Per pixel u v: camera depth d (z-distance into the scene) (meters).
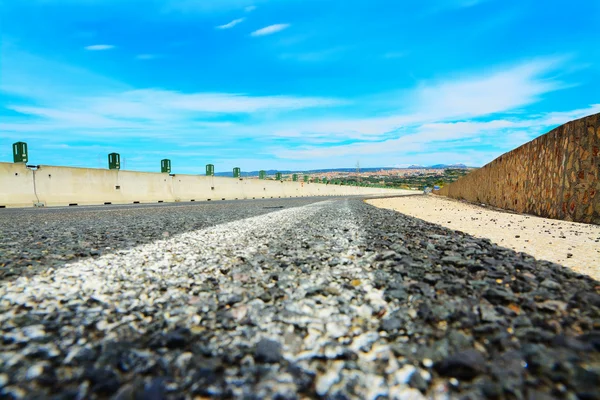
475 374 1.11
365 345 1.33
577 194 7.33
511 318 1.57
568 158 7.76
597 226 6.23
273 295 1.94
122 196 16.38
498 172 15.41
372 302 1.82
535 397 0.98
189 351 1.28
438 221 7.23
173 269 2.61
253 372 1.14
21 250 3.40
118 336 1.40
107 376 1.09
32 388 1.02
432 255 3.11
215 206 13.24
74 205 13.78
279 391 1.03
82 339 1.37
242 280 2.29
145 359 1.21
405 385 1.06
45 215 8.30
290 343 1.34
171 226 5.74
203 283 2.22
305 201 20.12
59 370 1.13
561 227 6.05
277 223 6.28
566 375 1.08
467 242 3.96
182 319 1.60
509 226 6.20
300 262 2.81
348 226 5.80
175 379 1.09
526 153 11.17
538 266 2.67
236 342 1.36
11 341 1.33
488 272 2.42
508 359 1.19
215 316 1.63
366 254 3.19
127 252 3.31
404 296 1.89
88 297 1.90
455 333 1.40
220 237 4.40
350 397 1.00
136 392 1.01
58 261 2.88
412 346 1.31
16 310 1.68
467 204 17.67
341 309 1.72
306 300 1.86
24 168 12.52
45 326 1.48
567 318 1.57
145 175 18.06
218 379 1.10
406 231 5.11
